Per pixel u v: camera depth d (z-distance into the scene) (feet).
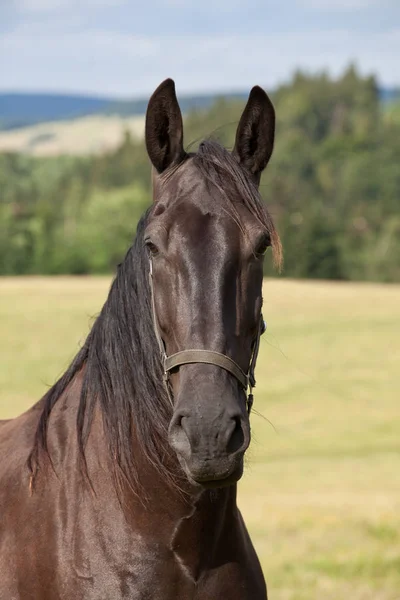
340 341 125.18
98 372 12.95
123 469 12.22
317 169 385.50
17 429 14.56
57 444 13.17
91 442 12.81
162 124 12.92
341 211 314.14
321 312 147.84
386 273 235.20
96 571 12.03
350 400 95.61
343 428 83.71
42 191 446.19
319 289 176.24
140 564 12.00
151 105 12.80
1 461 13.98
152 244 11.86
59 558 12.26
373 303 158.20
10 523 12.98
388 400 95.50
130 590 11.96
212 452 10.53
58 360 111.55
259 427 85.10
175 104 12.85
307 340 125.80
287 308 151.43
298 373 107.96
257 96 13.08
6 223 258.16
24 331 128.88
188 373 11.10
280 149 405.80
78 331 129.18
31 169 552.41
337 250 236.63
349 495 49.37
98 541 12.14
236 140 13.30
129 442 12.32
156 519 12.05
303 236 236.02
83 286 179.22
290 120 511.81
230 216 11.79
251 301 11.79
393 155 375.45
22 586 12.53
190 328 11.28
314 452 72.74
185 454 10.71
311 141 478.59
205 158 12.48
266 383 103.76
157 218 12.00
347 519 40.37
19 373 104.99
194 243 11.51
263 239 11.87
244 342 11.68
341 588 29.96
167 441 12.03
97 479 12.48
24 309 147.23
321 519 40.32
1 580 12.71
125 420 12.42
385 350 119.75
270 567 32.63
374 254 239.30
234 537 12.82
